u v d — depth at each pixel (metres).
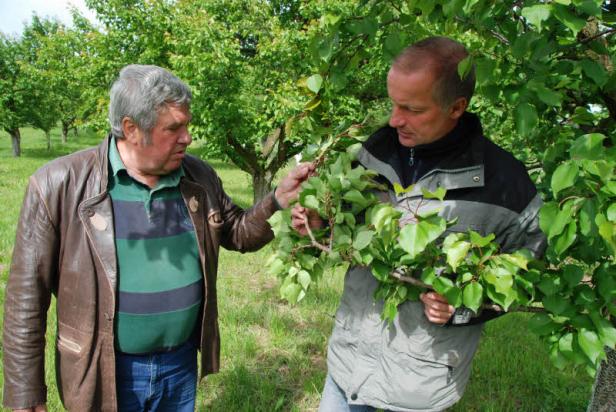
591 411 2.31
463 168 1.59
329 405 2.00
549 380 3.40
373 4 1.75
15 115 25.50
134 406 1.93
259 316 4.55
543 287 1.41
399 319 1.73
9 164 20.55
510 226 1.64
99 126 11.06
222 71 8.23
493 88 1.49
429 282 1.41
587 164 1.13
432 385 1.74
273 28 9.66
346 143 1.88
